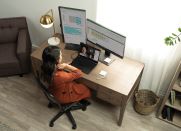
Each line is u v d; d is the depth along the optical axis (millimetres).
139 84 3188
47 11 3373
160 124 2955
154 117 3031
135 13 2664
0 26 3486
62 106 2717
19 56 3215
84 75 2646
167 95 2682
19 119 2955
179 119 2949
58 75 2449
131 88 2531
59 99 2635
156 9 2510
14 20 3496
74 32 2938
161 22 2572
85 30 2844
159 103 3176
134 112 3084
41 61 2852
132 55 3049
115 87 2520
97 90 2670
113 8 2768
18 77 3545
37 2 3350
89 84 2670
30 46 3619
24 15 3662
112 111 3082
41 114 3027
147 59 2945
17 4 3559
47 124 2914
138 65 2826
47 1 3252
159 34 2666
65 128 2875
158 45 2750
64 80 2455
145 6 2551
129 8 2664
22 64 3322
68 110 2887
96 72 2693
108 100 2695
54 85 2508
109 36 2639
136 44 2912
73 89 2676
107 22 2951
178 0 2350
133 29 2807
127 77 2648
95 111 3076
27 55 3330
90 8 2971
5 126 2857
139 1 2549
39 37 3873
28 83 3449
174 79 2494
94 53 2811
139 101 3020
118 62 2850
